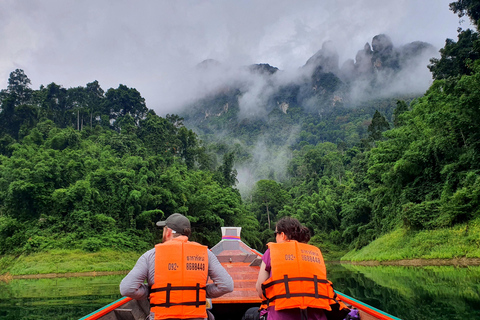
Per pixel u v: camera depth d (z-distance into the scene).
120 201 35.41
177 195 39.34
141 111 86.25
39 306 9.35
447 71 38.66
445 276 13.42
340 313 2.48
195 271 2.35
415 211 23.09
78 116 70.88
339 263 32.88
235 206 46.09
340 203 48.53
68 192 32.78
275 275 2.35
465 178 21.09
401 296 9.02
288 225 2.64
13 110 64.19
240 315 4.37
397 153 29.06
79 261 28.12
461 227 19.94
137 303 3.78
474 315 6.41
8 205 32.16
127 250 31.80
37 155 40.69
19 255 28.56
